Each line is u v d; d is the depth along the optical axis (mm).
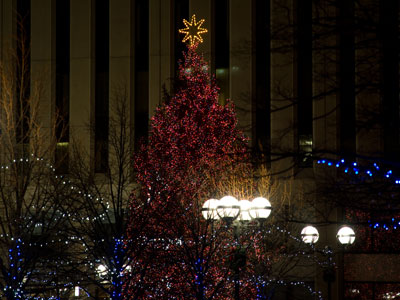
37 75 59750
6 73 52938
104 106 60344
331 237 53719
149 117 59188
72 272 43438
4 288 41812
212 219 39594
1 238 47031
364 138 40469
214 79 52969
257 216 32031
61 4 61969
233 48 51469
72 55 60875
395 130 24453
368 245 54906
